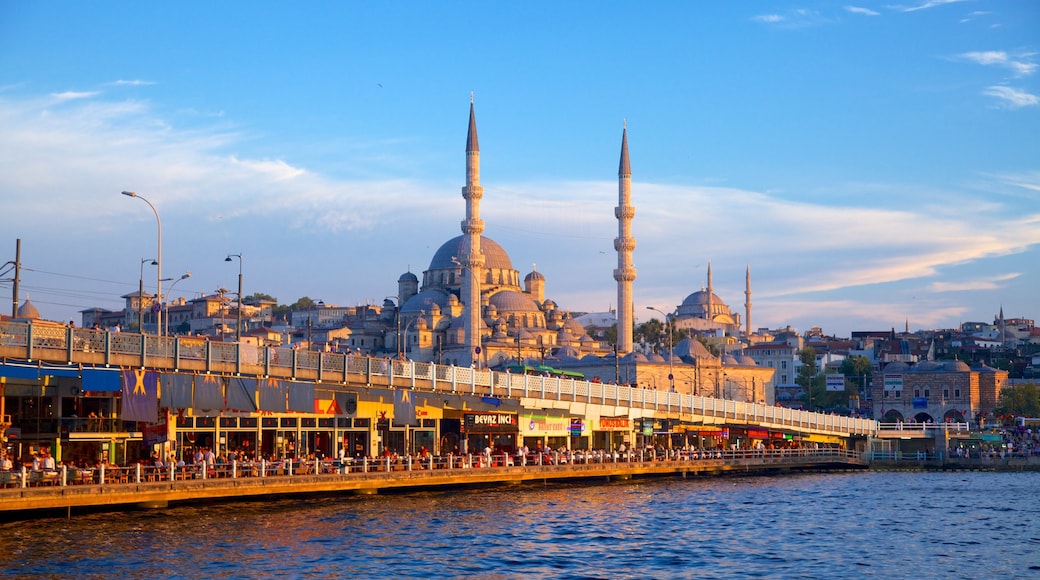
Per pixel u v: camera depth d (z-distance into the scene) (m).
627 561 60.78
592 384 114.19
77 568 54.38
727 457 125.50
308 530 67.38
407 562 58.88
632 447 119.88
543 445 114.38
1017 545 68.00
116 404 76.69
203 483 72.88
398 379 90.88
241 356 77.69
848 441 157.38
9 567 54.03
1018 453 147.75
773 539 69.44
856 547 66.69
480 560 60.00
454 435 104.69
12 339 64.94
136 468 70.12
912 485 112.44
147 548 59.59
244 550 60.25
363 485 83.62
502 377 102.44
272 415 87.31
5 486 64.19
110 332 70.00
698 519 78.69
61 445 74.75
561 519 76.50
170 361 73.38
